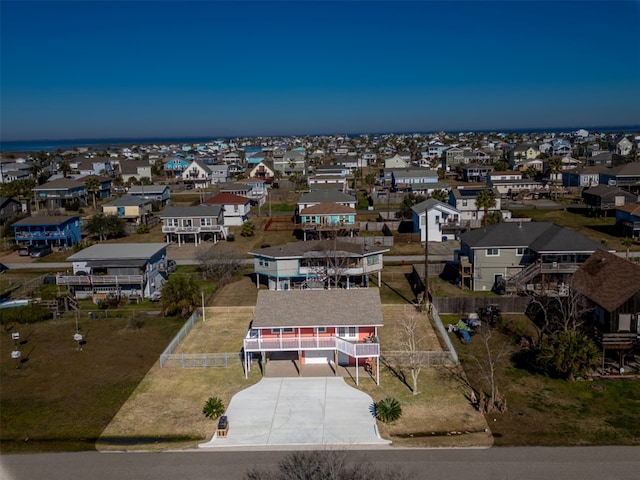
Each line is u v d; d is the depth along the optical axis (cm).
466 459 2666
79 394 3481
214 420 3131
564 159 15600
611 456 2658
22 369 3881
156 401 3378
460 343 4197
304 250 5747
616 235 7775
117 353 4147
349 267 5606
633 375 3559
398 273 6322
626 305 3612
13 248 7944
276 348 3656
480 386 3484
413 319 4775
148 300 5534
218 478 2562
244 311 5097
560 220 8981
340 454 2709
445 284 5803
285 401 3341
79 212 10475
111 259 5616
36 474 2619
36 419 3172
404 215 9512
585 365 3431
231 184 12538
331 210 8100
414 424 3041
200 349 4181
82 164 16000
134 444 2884
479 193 8850
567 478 2489
